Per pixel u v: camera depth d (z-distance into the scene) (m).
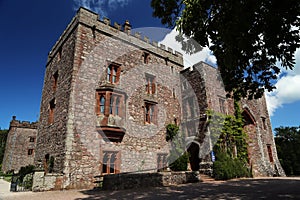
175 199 6.63
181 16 5.41
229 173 13.33
